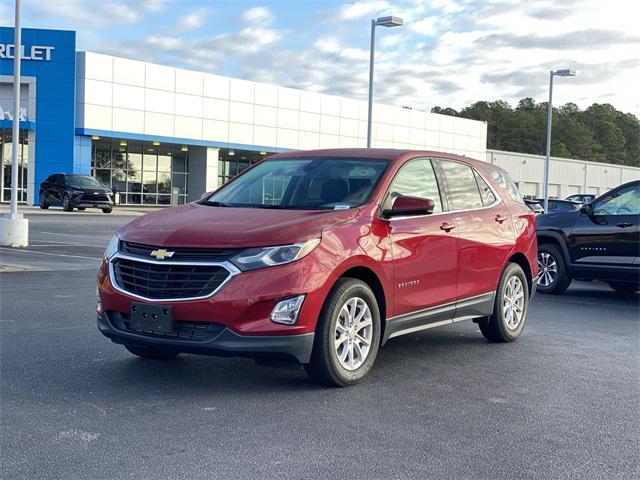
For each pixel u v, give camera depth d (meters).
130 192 46.56
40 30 40.06
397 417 4.93
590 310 10.21
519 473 3.97
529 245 7.92
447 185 6.95
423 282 6.29
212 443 4.31
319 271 5.25
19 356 6.29
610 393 5.68
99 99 41.53
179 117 45.09
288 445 4.31
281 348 5.11
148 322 5.20
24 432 4.41
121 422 4.65
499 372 6.29
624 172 78.44
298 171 6.55
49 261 13.66
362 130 55.31
